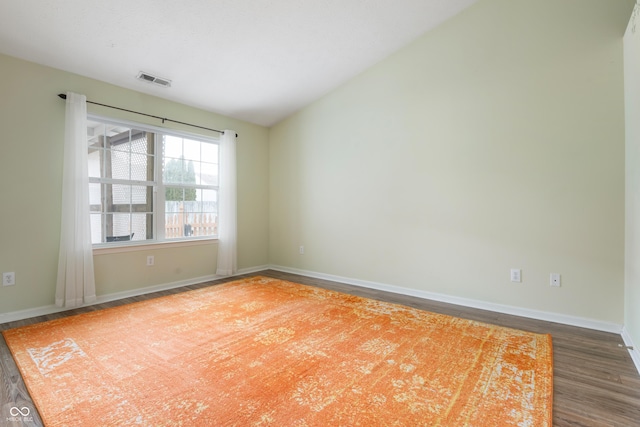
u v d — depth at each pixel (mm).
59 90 3123
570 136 2773
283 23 3076
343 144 4336
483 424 1462
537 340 2414
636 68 2188
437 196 3520
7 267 2842
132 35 2855
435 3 3162
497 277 3141
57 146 3104
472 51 3273
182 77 3605
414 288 3703
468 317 2957
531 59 2951
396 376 1890
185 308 3166
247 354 2176
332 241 4473
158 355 2160
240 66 3602
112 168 3568
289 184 4992
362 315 2979
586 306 2723
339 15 3119
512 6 3041
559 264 2834
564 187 2805
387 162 3914
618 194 2584
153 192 3930
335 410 1569
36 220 2982
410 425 1458
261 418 1511
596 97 2666
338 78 4184
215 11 2770
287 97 4441
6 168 2830
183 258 4156
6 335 2492
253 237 5043
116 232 3604
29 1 2365
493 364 2039
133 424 1469
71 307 3133
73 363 2051
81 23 2631
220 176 4566
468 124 3307
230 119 4727
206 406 1604
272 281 4352
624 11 2572
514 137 3039
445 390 1742
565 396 1720
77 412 1555
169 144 4102
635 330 2219
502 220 3111
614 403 1653
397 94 3822
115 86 3520
